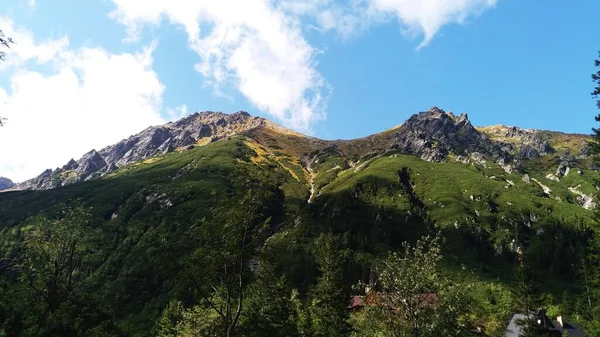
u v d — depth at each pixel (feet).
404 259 106.01
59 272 194.49
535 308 257.34
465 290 103.30
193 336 103.91
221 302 105.60
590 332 214.48
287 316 104.53
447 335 97.40
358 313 116.47
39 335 148.77
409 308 101.14
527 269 269.64
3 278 179.73
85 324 166.91
